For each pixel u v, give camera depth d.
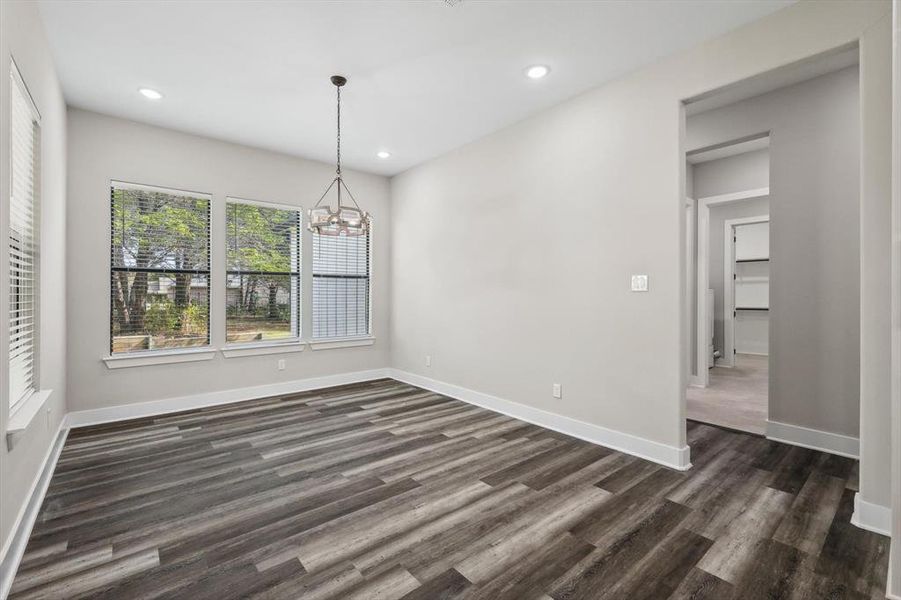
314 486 2.55
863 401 2.08
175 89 3.33
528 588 1.67
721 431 3.52
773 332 3.31
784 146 3.25
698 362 5.16
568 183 3.48
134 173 3.92
